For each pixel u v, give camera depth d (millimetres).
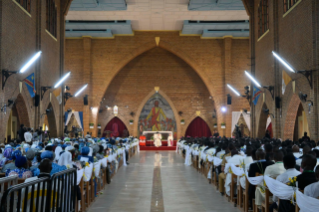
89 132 33375
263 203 7105
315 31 14953
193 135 38500
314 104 14875
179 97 38375
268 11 20766
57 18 22859
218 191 11766
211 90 34281
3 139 14664
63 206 6102
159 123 39062
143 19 29766
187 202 9961
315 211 4559
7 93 15172
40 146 12914
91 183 9875
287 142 11977
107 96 38250
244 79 34062
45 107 20359
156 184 13359
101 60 34219
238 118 31109
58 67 23047
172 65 38406
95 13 27469
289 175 5809
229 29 32156
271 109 20234
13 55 15812
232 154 9797
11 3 15555
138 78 38375
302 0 16062
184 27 31438
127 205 9594
